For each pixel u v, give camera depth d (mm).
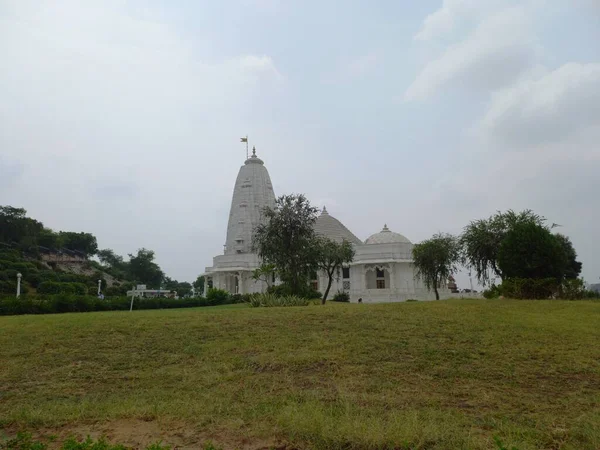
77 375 12938
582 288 28656
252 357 13938
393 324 17609
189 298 55781
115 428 8641
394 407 9531
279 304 31062
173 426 8633
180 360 14109
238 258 77938
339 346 14734
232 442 7766
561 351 13805
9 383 12336
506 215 41469
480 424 8453
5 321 20562
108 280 121562
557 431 8062
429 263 55156
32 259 101062
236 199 85125
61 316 22781
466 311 20656
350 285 75688
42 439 8219
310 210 40531
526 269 28156
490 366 12594
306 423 8156
